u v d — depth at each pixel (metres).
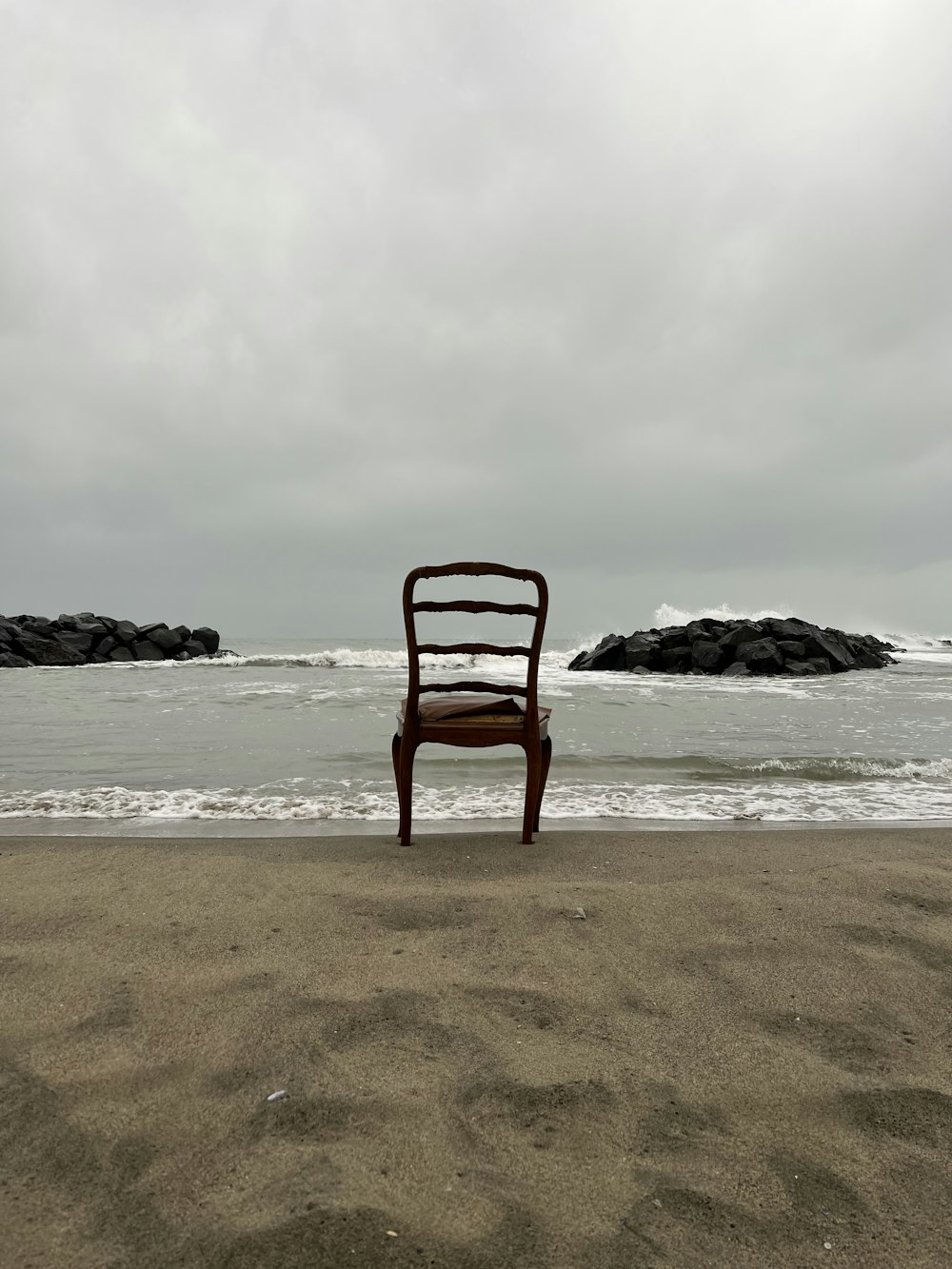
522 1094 1.60
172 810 4.61
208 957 2.31
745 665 21.38
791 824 4.47
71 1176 1.32
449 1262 1.15
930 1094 1.63
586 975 2.21
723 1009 2.01
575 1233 1.22
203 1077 1.64
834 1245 1.21
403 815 3.78
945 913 2.78
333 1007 1.98
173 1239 1.18
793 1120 1.54
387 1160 1.38
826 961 2.34
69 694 12.48
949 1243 1.21
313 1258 1.15
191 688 13.88
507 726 3.75
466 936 2.51
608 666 23.39
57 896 2.88
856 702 12.05
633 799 5.08
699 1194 1.32
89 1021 1.89
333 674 18.92
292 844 3.78
